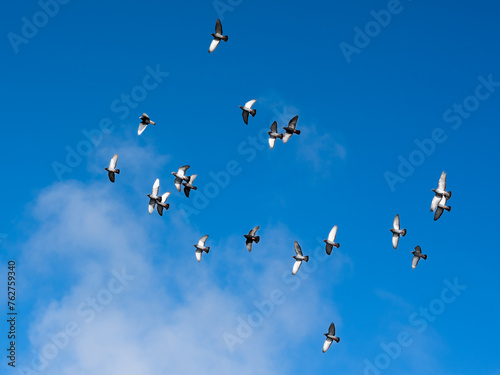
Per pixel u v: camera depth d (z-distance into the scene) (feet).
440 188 211.00
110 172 212.43
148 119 205.16
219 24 202.18
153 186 223.51
